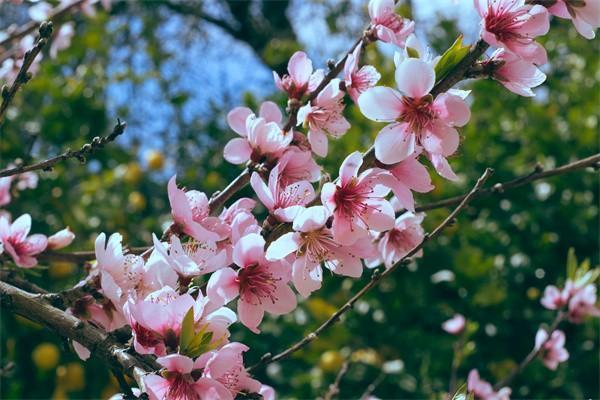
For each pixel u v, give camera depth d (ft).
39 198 3.28
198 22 6.89
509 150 3.54
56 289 2.89
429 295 3.07
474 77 1.48
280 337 3.11
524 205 3.32
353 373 2.93
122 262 1.44
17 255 1.76
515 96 3.80
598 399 2.98
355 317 3.04
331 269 1.49
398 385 2.91
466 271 3.03
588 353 3.05
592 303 2.32
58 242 1.85
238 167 3.89
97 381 3.22
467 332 2.48
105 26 4.48
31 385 3.17
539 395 2.95
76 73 4.10
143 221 3.74
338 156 3.20
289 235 1.43
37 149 3.61
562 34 4.38
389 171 1.49
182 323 1.30
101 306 1.49
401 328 3.02
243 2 6.89
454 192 3.21
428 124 1.44
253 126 1.63
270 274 1.45
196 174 4.16
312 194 1.51
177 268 1.42
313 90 1.75
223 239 1.55
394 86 3.33
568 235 3.28
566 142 3.52
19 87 1.48
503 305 3.06
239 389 1.41
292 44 4.58
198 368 1.31
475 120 3.77
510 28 1.47
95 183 3.59
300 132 1.79
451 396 1.57
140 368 1.32
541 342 2.31
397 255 1.79
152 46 4.98
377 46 3.45
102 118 3.75
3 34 2.44
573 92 3.91
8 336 3.16
